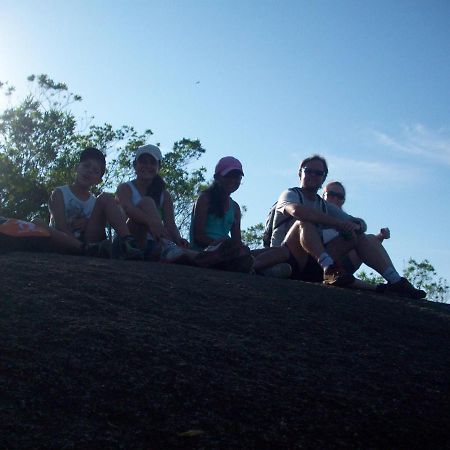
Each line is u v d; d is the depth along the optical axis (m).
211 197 7.02
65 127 21.33
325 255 6.07
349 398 3.46
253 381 3.46
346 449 3.06
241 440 2.98
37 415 2.91
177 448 2.87
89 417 2.97
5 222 5.66
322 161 6.93
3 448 2.68
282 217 6.86
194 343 3.75
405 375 3.89
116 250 5.99
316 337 4.25
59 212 6.44
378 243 6.41
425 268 17.78
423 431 3.31
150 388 3.23
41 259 5.07
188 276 5.12
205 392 3.28
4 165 19.03
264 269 6.36
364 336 4.43
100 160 6.60
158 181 7.05
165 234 6.28
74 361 3.32
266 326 4.27
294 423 3.17
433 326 4.93
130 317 4.00
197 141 23.27
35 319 3.71
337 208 7.05
